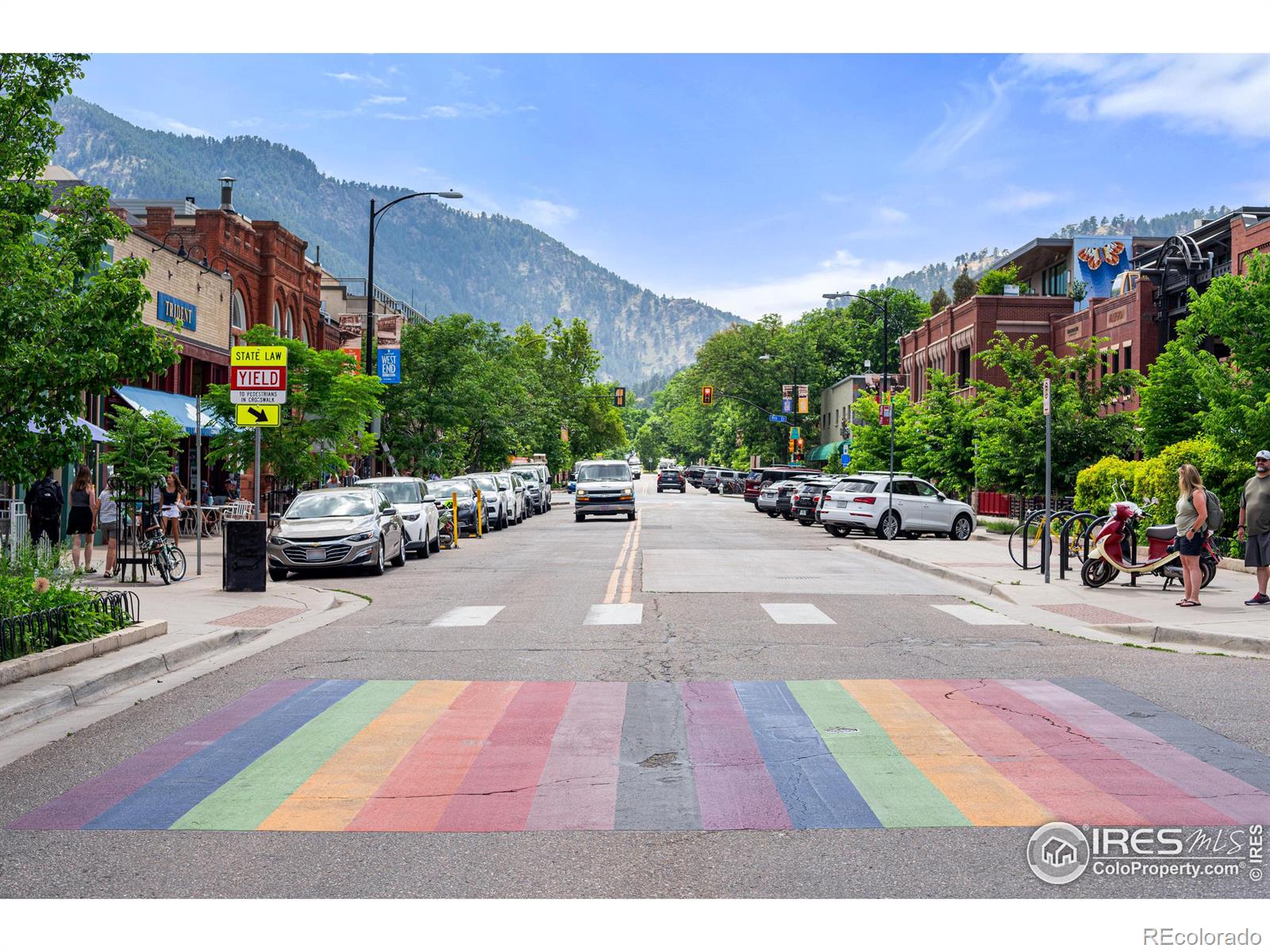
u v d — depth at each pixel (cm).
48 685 922
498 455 5588
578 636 1260
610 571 2081
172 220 3456
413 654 1152
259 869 545
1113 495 2402
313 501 2123
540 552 2625
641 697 923
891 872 536
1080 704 892
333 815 626
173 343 1134
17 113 1080
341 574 2067
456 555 2556
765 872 536
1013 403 3109
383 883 527
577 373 9894
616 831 594
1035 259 5950
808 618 1407
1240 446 1991
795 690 951
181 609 1466
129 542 1977
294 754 756
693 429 15700
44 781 695
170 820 620
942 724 826
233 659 1135
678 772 704
